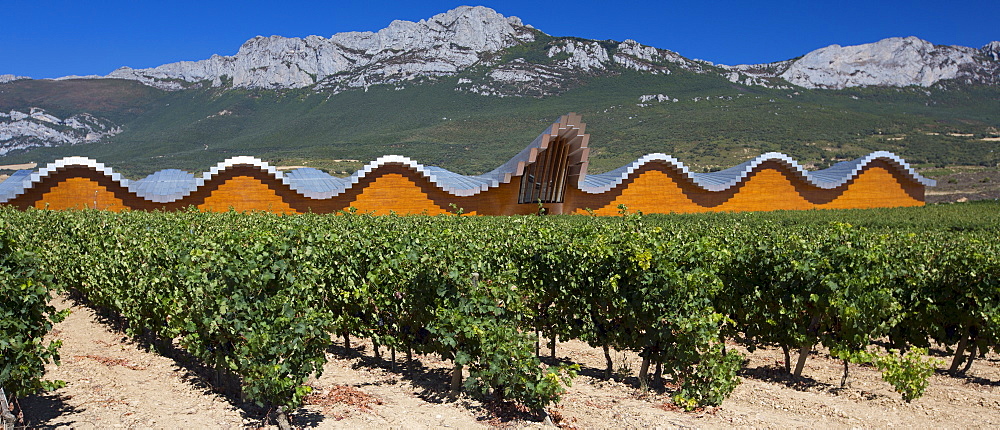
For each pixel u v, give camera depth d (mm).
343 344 16766
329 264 14391
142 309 14781
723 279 14711
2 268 9305
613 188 50875
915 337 14930
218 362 10844
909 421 10578
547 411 10789
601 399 11758
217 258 10375
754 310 14195
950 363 15242
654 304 11898
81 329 17578
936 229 31844
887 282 13562
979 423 10469
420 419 10375
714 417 10773
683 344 11430
